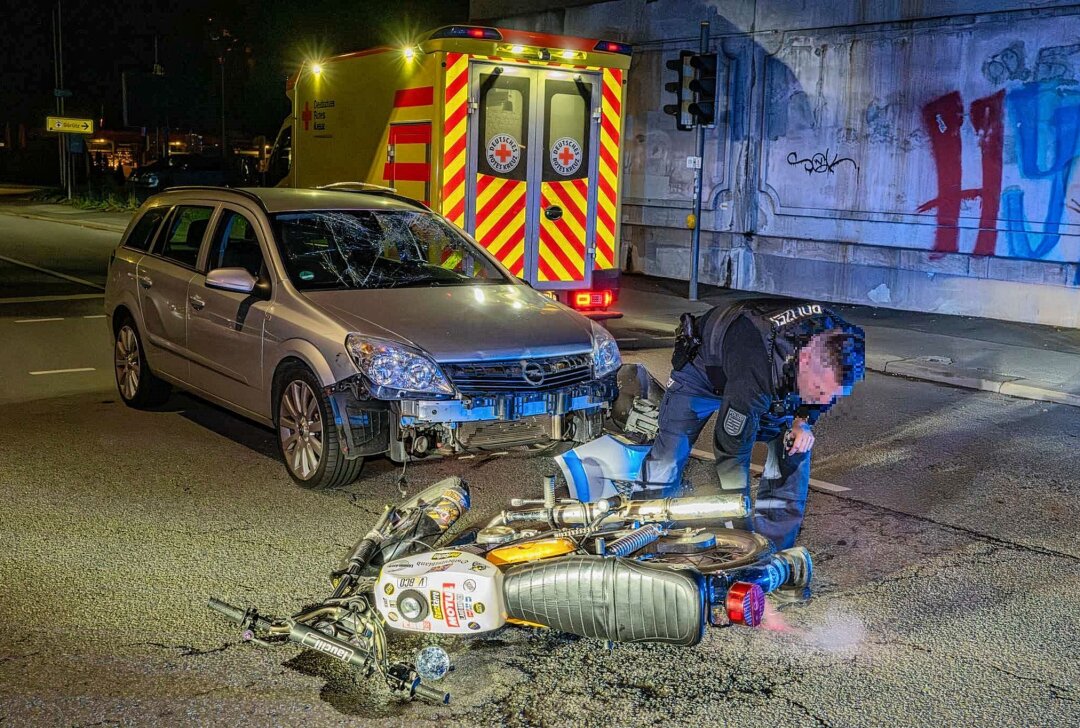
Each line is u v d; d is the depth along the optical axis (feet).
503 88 35.40
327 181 43.06
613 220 37.96
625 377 21.86
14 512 19.20
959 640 14.66
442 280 23.29
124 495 20.31
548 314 22.03
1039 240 42.93
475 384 19.63
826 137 50.06
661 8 57.57
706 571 13.41
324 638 12.96
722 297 51.57
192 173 126.52
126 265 26.96
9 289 49.39
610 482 15.81
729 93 54.44
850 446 25.59
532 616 12.80
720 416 14.16
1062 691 13.17
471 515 19.58
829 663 13.82
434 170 34.81
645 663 13.67
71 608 15.05
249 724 11.94
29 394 28.86
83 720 11.94
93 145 212.84
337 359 19.83
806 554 15.01
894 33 46.75
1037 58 42.04
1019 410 30.09
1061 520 20.20
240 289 21.79
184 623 14.60
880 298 48.91
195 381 24.39
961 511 20.65
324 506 19.94
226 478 21.59
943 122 45.44
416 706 12.44
